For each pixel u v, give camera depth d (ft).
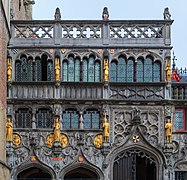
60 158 134.72
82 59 138.51
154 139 136.05
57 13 140.05
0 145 124.26
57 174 134.21
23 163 134.31
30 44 138.92
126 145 135.44
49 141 135.13
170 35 139.33
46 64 138.82
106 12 140.26
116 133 135.95
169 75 137.08
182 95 137.90
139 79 138.72
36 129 135.13
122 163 144.36
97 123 136.77
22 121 136.26
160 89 137.49
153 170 145.69
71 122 136.56
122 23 139.85
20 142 134.92
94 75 138.41
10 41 138.72
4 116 131.03
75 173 147.74
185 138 136.36
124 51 138.72
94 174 144.77
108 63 137.69
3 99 128.88
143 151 136.36
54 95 136.36
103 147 134.51
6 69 136.05
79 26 139.74
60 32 139.44
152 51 138.82
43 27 139.95
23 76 138.51
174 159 135.85
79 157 134.82
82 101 135.85
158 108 136.98
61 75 137.49
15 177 134.10
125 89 137.18
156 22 139.64
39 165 134.62
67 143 135.13
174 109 137.39
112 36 139.54
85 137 135.44
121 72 138.72
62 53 138.62
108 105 136.26
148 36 139.54
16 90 136.56
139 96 137.08
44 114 136.87
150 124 136.36
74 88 137.08
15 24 139.74
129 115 136.67
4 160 131.03
